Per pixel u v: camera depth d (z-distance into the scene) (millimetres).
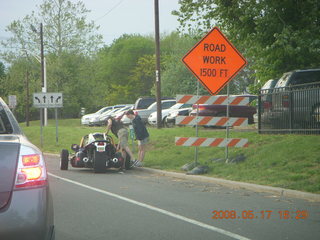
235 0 19312
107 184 11258
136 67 88438
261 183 10352
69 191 10008
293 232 6180
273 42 19109
